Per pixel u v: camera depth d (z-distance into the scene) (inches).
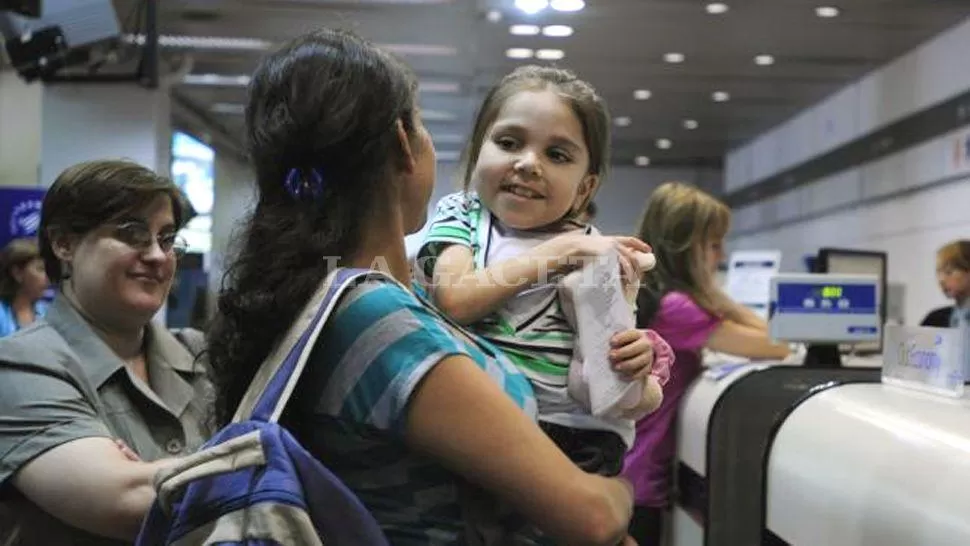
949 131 289.0
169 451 56.3
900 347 59.7
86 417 50.2
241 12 262.2
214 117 383.2
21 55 205.2
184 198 60.6
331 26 39.5
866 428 49.9
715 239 89.3
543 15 276.4
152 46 225.6
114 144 289.1
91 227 55.5
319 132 34.8
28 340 52.6
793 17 276.4
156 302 57.7
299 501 29.9
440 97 366.3
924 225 308.0
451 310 39.6
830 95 389.7
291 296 34.4
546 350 38.9
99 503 45.7
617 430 39.4
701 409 80.4
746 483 67.2
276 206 36.0
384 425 32.4
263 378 33.9
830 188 392.5
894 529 42.5
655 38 301.6
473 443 31.9
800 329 79.0
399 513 33.8
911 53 315.3
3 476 47.6
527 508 33.1
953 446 41.8
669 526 90.1
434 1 260.1
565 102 42.6
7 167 315.3
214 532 29.7
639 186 583.8
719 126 462.3
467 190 46.4
